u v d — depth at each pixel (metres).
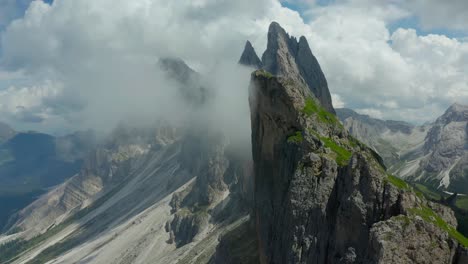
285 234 99.94
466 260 79.31
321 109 121.75
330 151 101.38
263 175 126.31
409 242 79.69
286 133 116.81
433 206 91.56
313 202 95.31
